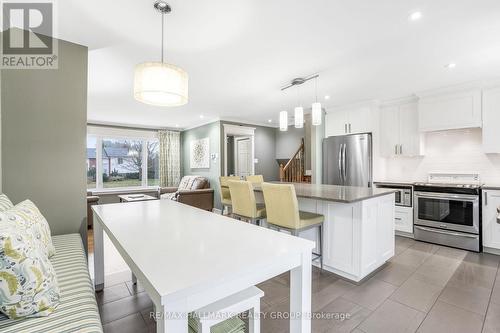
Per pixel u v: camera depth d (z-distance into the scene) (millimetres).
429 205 3574
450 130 3869
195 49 2449
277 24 2023
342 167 4492
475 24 2006
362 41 2295
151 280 806
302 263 1128
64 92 2238
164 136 7238
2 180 1987
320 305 1994
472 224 3193
